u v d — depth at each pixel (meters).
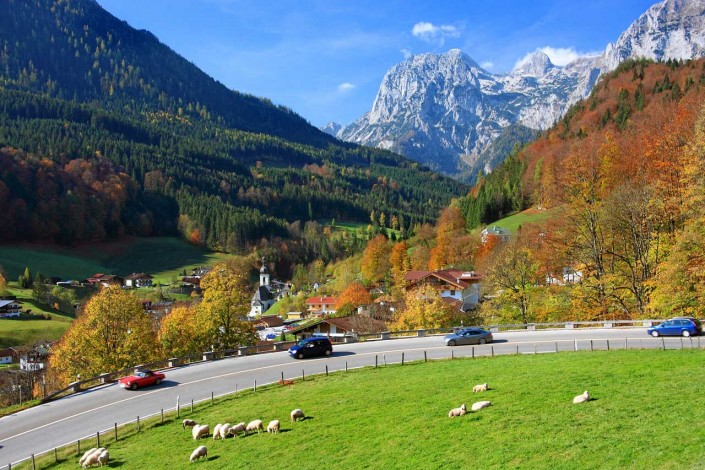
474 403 33.38
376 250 165.62
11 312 134.00
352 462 27.38
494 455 24.66
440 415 32.75
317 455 29.22
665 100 176.00
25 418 43.50
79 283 189.12
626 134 133.12
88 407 45.22
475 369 44.81
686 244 58.22
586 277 70.56
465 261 146.25
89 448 36.41
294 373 51.56
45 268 199.25
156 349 72.69
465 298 113.88
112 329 70.94
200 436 35.41
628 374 35.66
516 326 68.06
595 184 72.81
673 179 66.69
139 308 74.56
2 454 36.50
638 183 72.94
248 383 49.25
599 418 27.11
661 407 27.41
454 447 26.78
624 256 70.31
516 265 77.69
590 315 68.62
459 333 58.97
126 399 46.69
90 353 68.56
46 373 83.12
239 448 32.22
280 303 174.25
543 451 24.03
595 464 21.72
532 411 30.23
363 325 85.31
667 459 20.95
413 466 25.44
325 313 144.75
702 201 57.53
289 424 35.72
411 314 82.06
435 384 41.12
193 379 51.75
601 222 69.94
